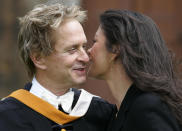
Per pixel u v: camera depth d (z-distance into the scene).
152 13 12.95
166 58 6.61
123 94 6.75
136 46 6.42
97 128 7.21
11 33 14.80
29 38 6.84
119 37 6.48
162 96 6.16
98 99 7.52
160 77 6.27
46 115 6.82
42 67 6.86
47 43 6.68
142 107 6.14
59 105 6.98
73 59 6.70
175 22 12.98
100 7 12.65
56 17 6.66
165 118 6.04
